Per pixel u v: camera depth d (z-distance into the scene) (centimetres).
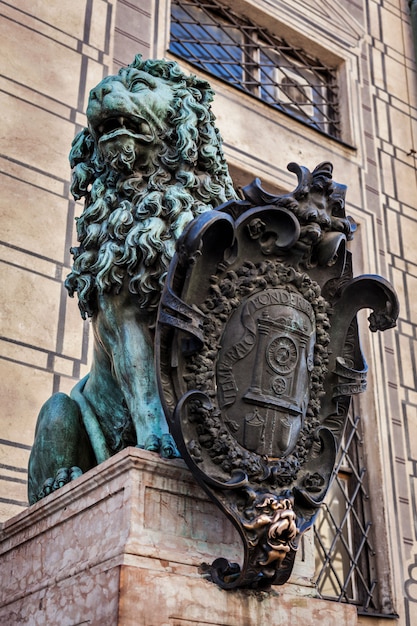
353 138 691
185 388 205
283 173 620
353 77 720
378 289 231
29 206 459
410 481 597
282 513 199
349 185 669
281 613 205
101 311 240
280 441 208
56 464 247
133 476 202
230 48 659
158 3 596
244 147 606
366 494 579
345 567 553
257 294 217
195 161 248
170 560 196
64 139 492
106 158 244
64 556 215
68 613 200
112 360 241
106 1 564
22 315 431
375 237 668
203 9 655
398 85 757
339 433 226
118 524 200
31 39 511
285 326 216
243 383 209
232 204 217
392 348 637
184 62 595
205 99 263
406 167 721
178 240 210
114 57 548
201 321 207
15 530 246
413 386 634
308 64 710
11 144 470
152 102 247
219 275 214
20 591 230
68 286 250
